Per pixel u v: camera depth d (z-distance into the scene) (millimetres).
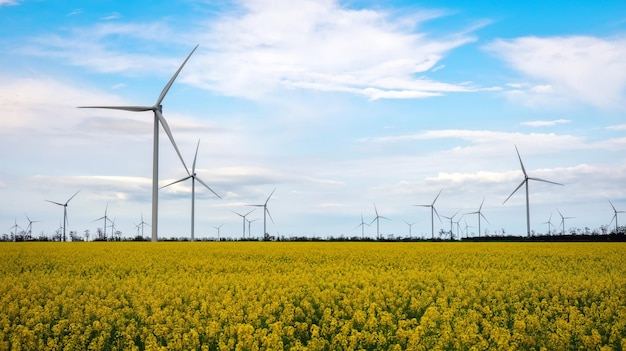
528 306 17844
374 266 30484
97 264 29172
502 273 25406
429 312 14914
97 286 20828
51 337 14773
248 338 12672
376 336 13250
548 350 12820
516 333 13164
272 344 12477
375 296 18062
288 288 19359
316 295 18266
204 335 14062
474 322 14664
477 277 23703
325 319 15305
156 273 26406
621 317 15016
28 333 13617
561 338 12789
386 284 20578
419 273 24516
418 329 12984
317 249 40375
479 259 33031
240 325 13289
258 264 29688
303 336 14523
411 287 20906
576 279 22844
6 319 15148
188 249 39094
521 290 20562
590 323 14398
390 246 44844
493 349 12328
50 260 31125
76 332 14055
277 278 22578
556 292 19859
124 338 13883
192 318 15062
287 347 13242
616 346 13008
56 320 15945
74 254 34375
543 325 14453
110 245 43094
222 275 24969
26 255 33625
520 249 40312
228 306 16234
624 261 31953
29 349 13383
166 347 12812
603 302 17344
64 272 27031
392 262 31688
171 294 18516
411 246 45094
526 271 26906
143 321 15531
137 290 20016
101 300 17812
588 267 29391
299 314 16047
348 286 21328
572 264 31047
